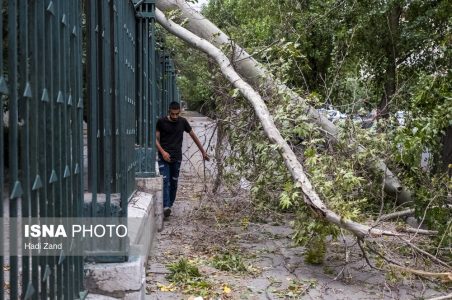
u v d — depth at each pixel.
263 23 11.90
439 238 5.87
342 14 11.03
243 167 8.03
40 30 2.61
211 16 12.37
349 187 5.75
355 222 5.37
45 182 2.65
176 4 9.11
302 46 11.01
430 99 7.14
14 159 2.29
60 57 2.94
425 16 10.15
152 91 7.87
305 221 5.94
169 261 6.15
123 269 3.67
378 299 5.11
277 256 6.49
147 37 7.72
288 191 5.68
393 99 7.89
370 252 5.92
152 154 7.66
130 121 5.97
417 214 6.35
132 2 6.50
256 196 7.43
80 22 3.42
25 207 2.44
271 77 7.48
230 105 8.11
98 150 4.34
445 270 5.71
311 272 5.89
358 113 7.44
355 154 6.63
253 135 7.73
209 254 6.53
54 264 2.82
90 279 3.64
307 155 5.80
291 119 6.67
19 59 2.49
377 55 10.96
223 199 8.24
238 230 7.54
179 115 8.80
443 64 9.37
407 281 5.66
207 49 8.27
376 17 10.45
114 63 4.31
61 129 2.92
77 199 3.31
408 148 6.25
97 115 4.22
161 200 7.61
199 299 4.91
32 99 2.52
